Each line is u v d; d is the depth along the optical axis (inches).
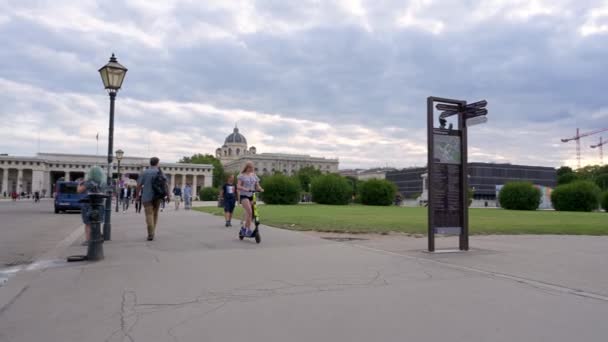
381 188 2164.1
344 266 314.7
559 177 5428.2
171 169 5378.9
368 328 177.9
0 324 183.0
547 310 203.9
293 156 7288.4
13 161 4726.9
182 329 176.4
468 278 276.1
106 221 463.8
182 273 286.5
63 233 597.6
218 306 209.2
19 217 976.9
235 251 385.4
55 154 5064.0
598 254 385.4
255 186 469.7
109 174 478.9
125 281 262.8
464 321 187.2
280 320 188.1
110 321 186.7
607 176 5007.4
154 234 514.0
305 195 3469.5
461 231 409.4
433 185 398.9
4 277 275.1
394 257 357.4
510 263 334.0
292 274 284.5
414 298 225.1
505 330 175.8
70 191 1148.5
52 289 243.1
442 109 422.0
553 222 808.9
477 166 4419.3
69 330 175.5
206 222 740.0
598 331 174.7
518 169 4635.8
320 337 167.6
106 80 488.1
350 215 948.0
